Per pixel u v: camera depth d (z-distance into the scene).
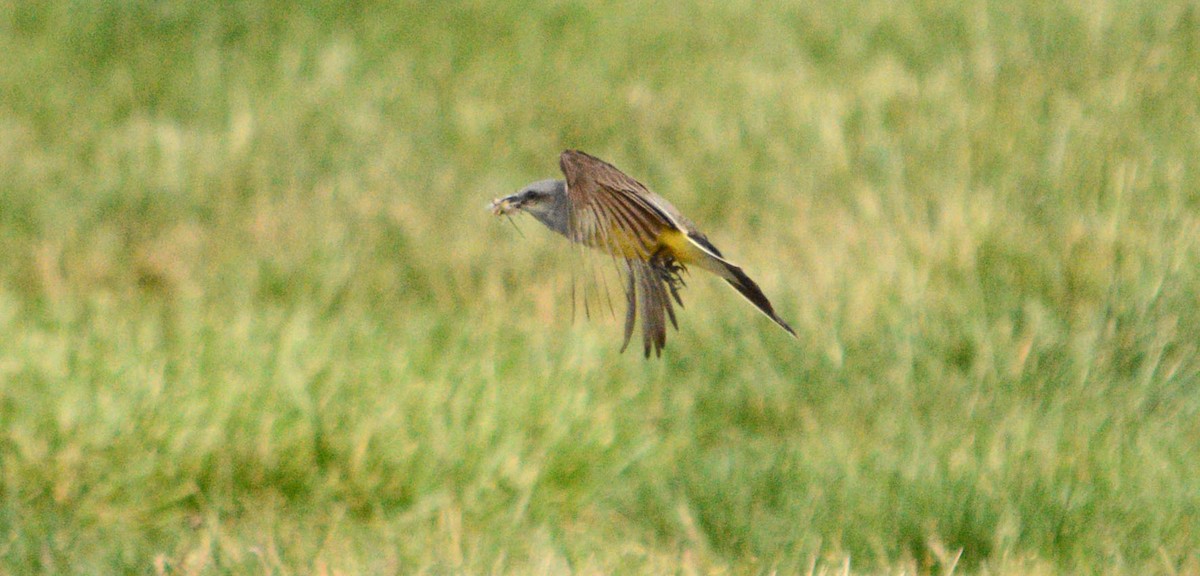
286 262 13.01
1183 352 10.46
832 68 17.81
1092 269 11.26
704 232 14.08
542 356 10.93
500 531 9.18
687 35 19.59
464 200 14.71
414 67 18.69
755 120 16.09
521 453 9.71
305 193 14.88
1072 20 17.02
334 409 9.80
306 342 10.86
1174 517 8.73
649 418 10.73
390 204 14.50
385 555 8.61
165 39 19.06
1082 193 12.38
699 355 11.34
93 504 9.12
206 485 9.38
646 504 9.46
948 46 17.78
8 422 9.52
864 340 11.02
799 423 10.60
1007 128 14.20
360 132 16.59
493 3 20.64
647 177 15.63
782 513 9.20
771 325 11.34
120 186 14.62
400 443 9.57
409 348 11.09
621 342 11.71
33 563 8.39
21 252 13.53
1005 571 8.29
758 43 19.09
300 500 9.43
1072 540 8.62
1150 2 17.41
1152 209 11.92
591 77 18.33
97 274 13.23
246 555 8.29
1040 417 9.97
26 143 16.17
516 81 18.31
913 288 11.19
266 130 16.27
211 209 14.34
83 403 9.58
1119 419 9.83
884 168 13.80
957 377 10.48
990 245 11.64
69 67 18.31
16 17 19.30
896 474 9.25
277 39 19.19
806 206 13.56
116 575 8.20
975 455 9.35
